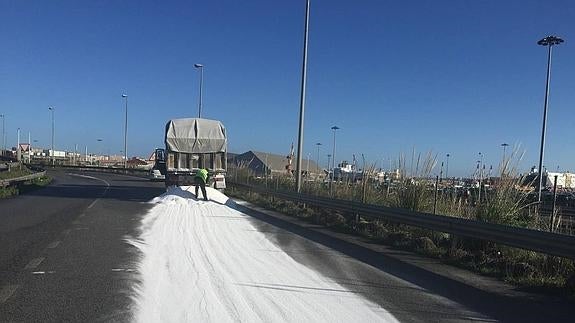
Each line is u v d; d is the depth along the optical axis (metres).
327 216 16.64
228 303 6.75
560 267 9.01
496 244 10.62
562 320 6.59
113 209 18.67
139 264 9.03
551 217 11.39
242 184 28.31
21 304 6.62
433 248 11.23
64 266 8.84
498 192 12.06
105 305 6.61
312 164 36.72
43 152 122.44
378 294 7.51
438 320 6.40
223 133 26.34
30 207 19.09
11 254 9.85
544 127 29.80
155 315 6.22
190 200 21.86
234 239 12.04
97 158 114.25
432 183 15.00
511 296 7.73
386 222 14.64
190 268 8.73
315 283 8.00
